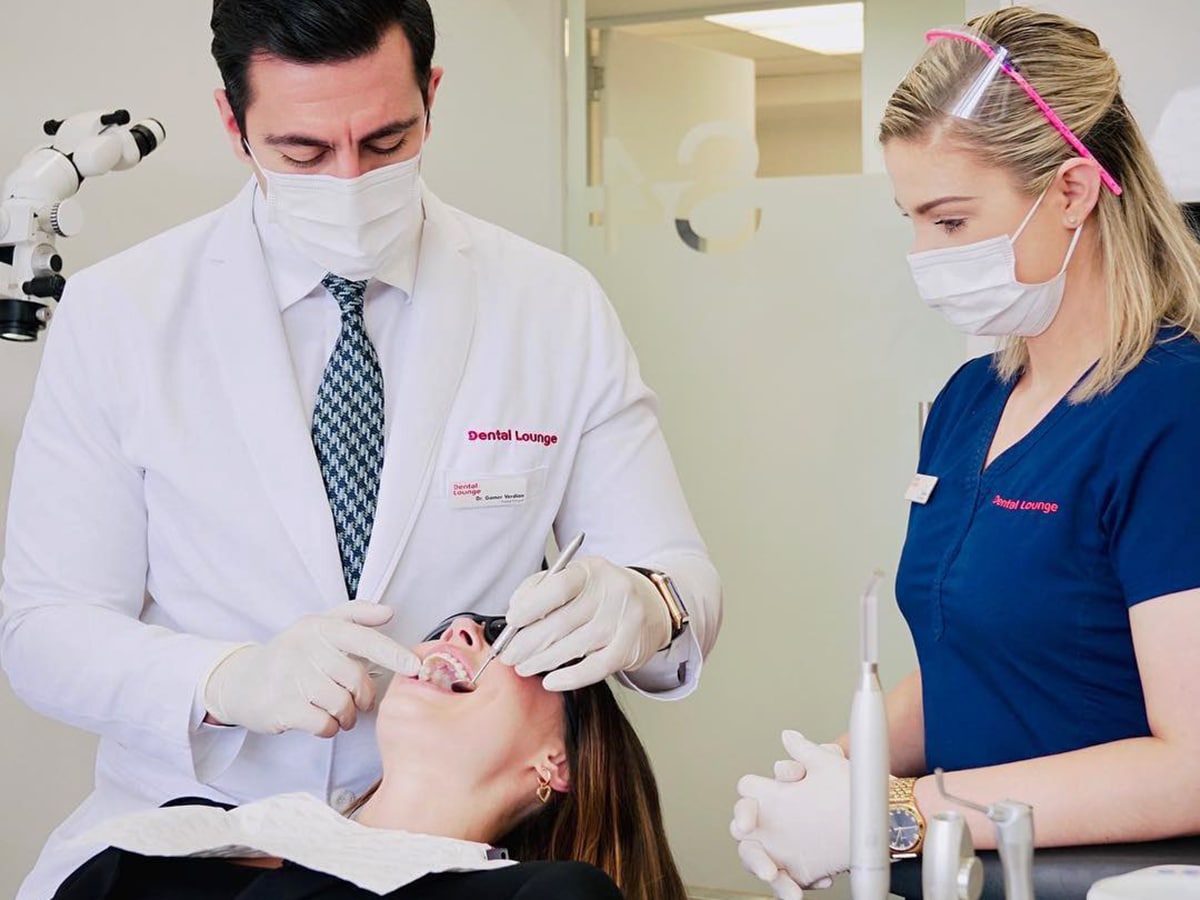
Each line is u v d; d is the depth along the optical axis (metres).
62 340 1.77
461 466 1.79
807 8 3.62
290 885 1.40
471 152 3.60
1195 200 2.69
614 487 1.89
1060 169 1.51
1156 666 1.41
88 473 1.74
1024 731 1.56
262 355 1.75
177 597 1.75
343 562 1.75
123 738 1.68
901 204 1.62
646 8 3.68
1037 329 1.59
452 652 1.67
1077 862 1.36
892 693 1.84
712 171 3.57
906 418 3.42
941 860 1.07
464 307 1.85
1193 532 1.41
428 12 1.65
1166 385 1.46
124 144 2.54
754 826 1.53
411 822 1.63
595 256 3.67
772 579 3.52
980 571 1.56
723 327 3.55
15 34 2.88
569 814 1.72
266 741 1.74
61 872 1.75
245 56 1.58
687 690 1.82
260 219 1.81
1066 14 2.77
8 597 1.75
